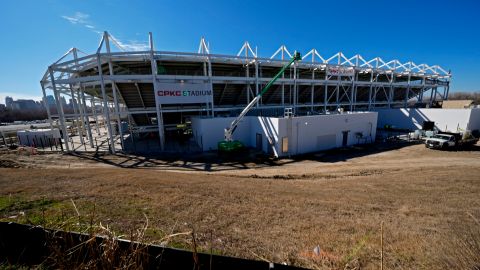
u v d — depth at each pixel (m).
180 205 8.15
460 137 26.88
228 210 7.92
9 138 38.09
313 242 5.56
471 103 46.50
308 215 7.77
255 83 34.19
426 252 4.62
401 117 43.16
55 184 10.42
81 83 30.41
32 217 6.07
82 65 29.05
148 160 23.56
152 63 27.02
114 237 3.12
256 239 5.72
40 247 3.72
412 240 5.50
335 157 24.42
